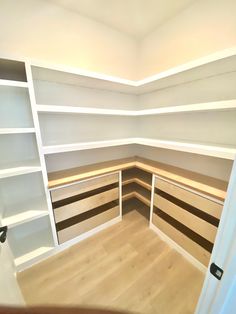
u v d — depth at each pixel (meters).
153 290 1.21
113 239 1.70
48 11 1.30
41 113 1.47
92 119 1.82
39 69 1.12
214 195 1.15
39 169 1.25
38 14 1.27
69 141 1.70
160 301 1.14
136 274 1.33
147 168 1.77
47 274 1.33
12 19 1.19
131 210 2.20
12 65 1.07
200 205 1.26
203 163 1.55
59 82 1.50
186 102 1.58
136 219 2.01
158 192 1.73
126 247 1.60
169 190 1.51
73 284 1.26
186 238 1.43
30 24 1.25
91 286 1.24
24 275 1.32
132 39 1.87
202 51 1.35
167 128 1.86
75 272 1.35
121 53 1.82
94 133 1.87
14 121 1.33
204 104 1.14
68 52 1.47
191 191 1.31
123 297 1.17
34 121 1.14
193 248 1.38
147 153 2.19
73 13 1.42
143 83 1.59
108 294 1.19
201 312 0.62
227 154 1.07
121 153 2.21
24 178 1.48
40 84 1.41
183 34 1.46
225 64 1.05
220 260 0.48
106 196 1.74
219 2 1.18
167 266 1.40
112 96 1.91
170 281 1.27
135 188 2.16
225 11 1.17
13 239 1.52
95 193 1.80
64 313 0.25
